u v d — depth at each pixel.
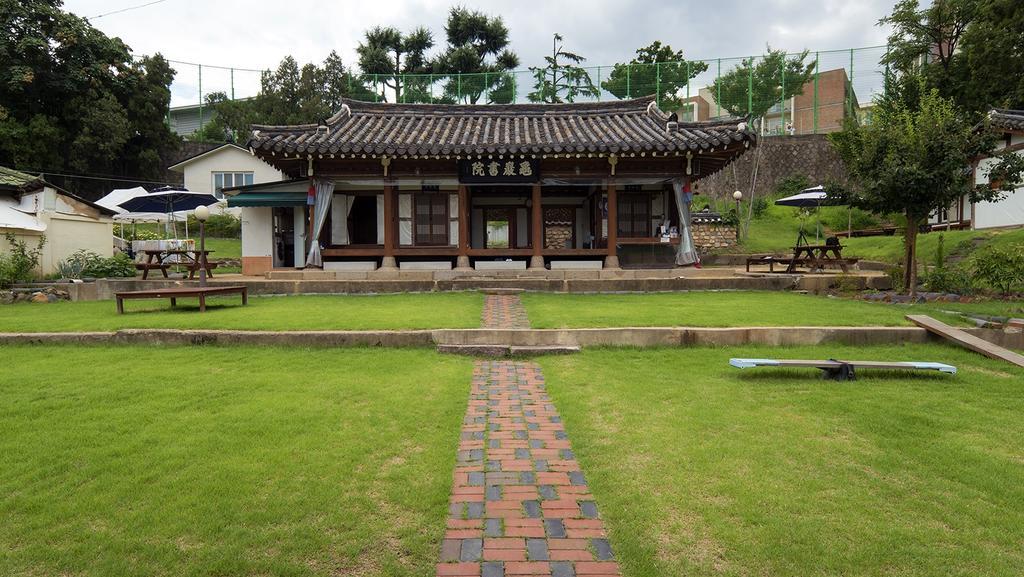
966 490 4.05
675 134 16.03
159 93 37.94
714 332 8.61
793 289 14.13
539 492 4.11
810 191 22.66
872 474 4.31
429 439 5.05
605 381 6.88
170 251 16.11
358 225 17.33
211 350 8.35
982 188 11.76
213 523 3.59
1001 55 25.02
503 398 6.38
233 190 18.91
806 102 39.91
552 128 18.11
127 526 3.57
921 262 16.23
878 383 6.73
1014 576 3.08
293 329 8.91
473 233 19.27
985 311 10.47
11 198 16.75
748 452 4.70
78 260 16.77
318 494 3.97
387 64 40.88
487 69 41.53
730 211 27.94
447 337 8.65
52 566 3.20
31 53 31.97
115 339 8.70
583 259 17.27
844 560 3.22
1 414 5.59
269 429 5.18
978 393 6.31
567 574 3.14
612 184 16.36
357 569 3.18
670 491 4.06
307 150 15.04
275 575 3.12
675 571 3.15
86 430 5.15
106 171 36.69
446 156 15.28
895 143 11.67
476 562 3.26
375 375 7.09
